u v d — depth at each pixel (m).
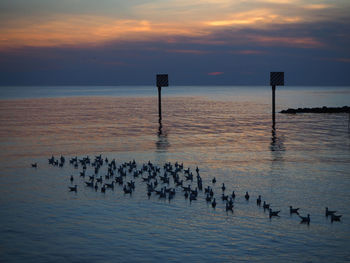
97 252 29.73
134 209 39.38
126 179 51.47
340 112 150.38
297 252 29.70
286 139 83.81
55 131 97.12
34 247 30.58
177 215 37.62
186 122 119.44
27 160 62.19
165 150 71.25
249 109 176.38
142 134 92.38
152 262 28.12
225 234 33.00
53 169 56.41
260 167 57.22
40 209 39.19
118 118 132.12
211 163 60.19
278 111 162.75
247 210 39.03
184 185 48.75
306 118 129.62
